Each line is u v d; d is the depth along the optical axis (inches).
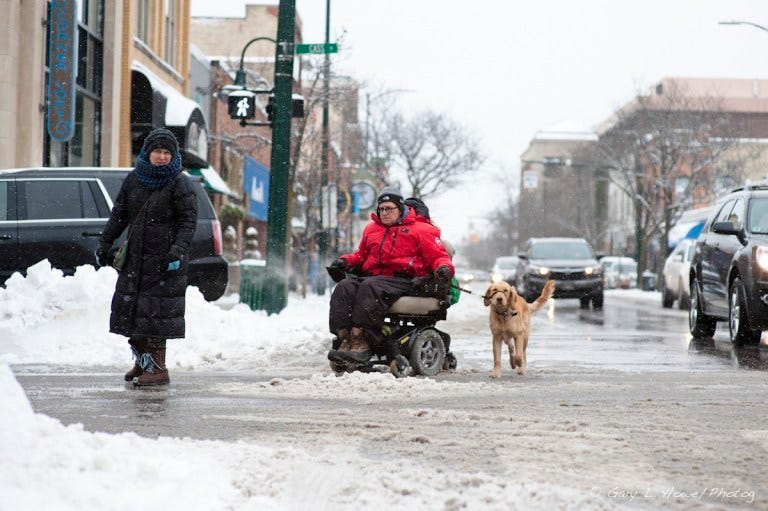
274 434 489.4
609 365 925.2
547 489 365.7
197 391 669.9
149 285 712.4
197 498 344.5
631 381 766.5
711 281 1273.4
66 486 328.2
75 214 1177.4
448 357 851.4
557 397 654.5
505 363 937.5
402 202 829.2
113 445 395.5
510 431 506.3
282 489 363.9
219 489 358.3
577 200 7135.8
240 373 809.5
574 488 377.4
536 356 1031.6
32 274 986.1
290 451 424.5
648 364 940.6
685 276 2388.0
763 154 5521.7
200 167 2311.8
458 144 4515.3
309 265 2997.0
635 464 425.7
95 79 2030.0
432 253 812.6
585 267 2375.7
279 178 1440.7
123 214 729.0
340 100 2775.6
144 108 2137.1
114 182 1196.5
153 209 716.7
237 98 1534.2
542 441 477.4
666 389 708.0
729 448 466.9
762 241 1135.6
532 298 2411.4
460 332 1451.8
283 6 1434.5
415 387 685.3
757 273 1104.2
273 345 982.4
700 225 3885.3
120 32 2076.8
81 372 802.8
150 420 535.5
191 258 1204.5
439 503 345.7
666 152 4559.5
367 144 4015.8
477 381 758.5
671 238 4608.8
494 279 815.1
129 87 2119.8
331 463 408.5
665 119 4564.5
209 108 3213.6
